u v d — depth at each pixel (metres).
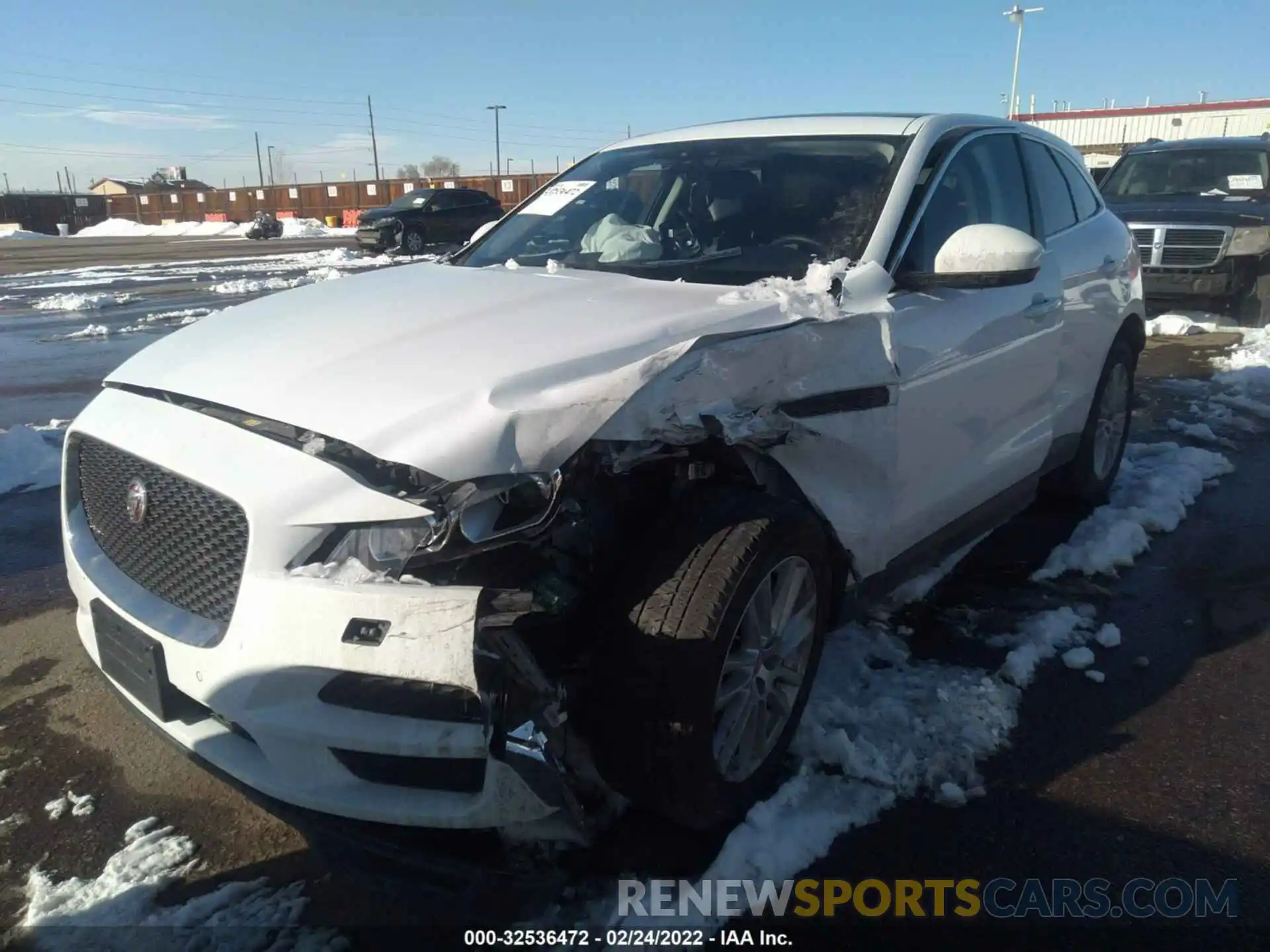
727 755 2.46
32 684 3.38
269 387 2.34
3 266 23.91
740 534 2.35
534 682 2.01
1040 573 4.11
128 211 59.47
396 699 2.00
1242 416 6.57
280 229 39.12
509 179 47.44
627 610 2.27
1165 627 3.70
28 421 7.09
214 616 2.21
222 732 2.24
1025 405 3.81
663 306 2.71
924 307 3.10
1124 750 2.93
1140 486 5.16
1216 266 9.30
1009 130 4.12
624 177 3.86
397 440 2.06
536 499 2.07
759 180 3.51
